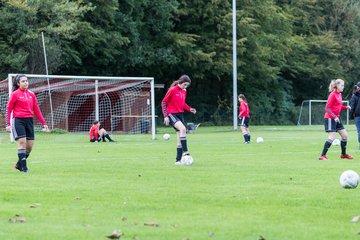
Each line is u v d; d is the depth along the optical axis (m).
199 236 17.97
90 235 18.02
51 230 18.69
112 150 54.66
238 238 17.73
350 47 165.25
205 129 111.94
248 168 36.91
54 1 98.12
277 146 59.62
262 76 143.50
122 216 20.98
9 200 24.28
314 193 26.02
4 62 97.19
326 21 166.38
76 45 112.06
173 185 28.73
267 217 20.81
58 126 99.94
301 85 167.88
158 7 120.94
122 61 120.38
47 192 26.28
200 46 131.25
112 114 103.25
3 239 17.47
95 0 109.06
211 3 128.50
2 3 98.38
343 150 44.28
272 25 146.88
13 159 44.88
